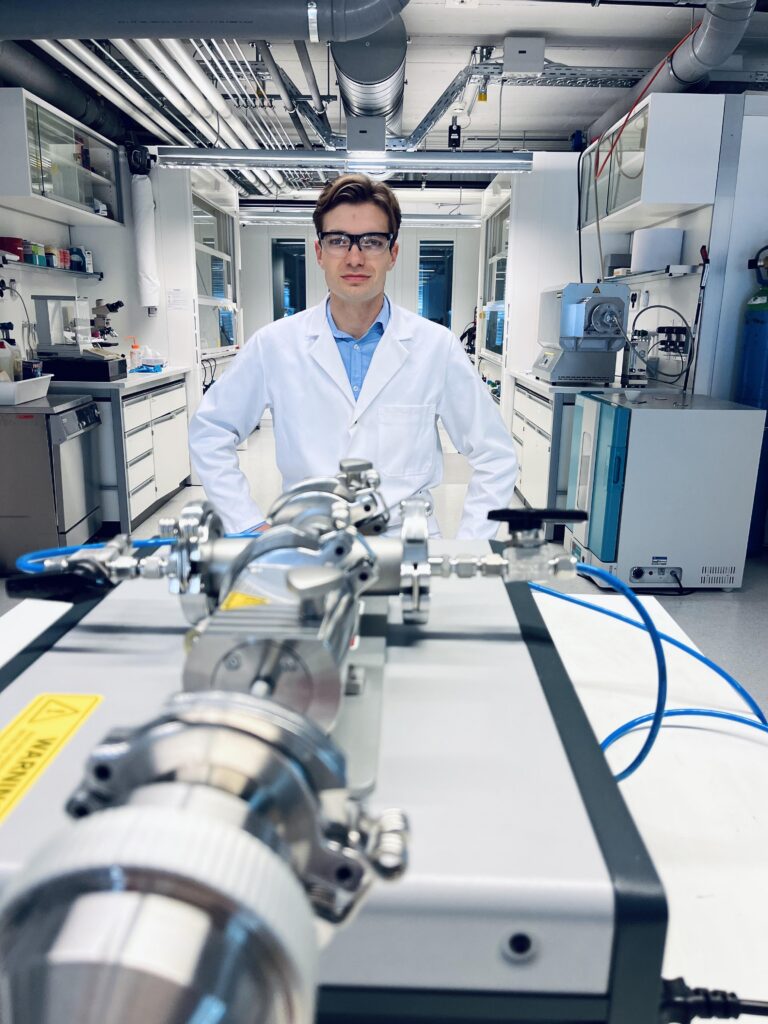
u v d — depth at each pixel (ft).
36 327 12.94
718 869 2.08
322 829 0.98
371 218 4.49
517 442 15.26
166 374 14.21
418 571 1.90
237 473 5.10
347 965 1.23
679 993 1.54
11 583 1.84
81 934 0.74
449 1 11.46
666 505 9.42
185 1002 0.71
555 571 1.96
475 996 1.25
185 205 15.53
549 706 1.71
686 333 11.35
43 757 1.51
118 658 1.94
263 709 1.02
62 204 11.98
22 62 10.89
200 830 0.82
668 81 11.78
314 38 8.83
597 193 13.62
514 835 1.30
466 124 18.21
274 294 29.22
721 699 2.88
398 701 1.72
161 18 8.45
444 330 5.17
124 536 2.03
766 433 10.98
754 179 10.62
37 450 10.07
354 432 5.05
